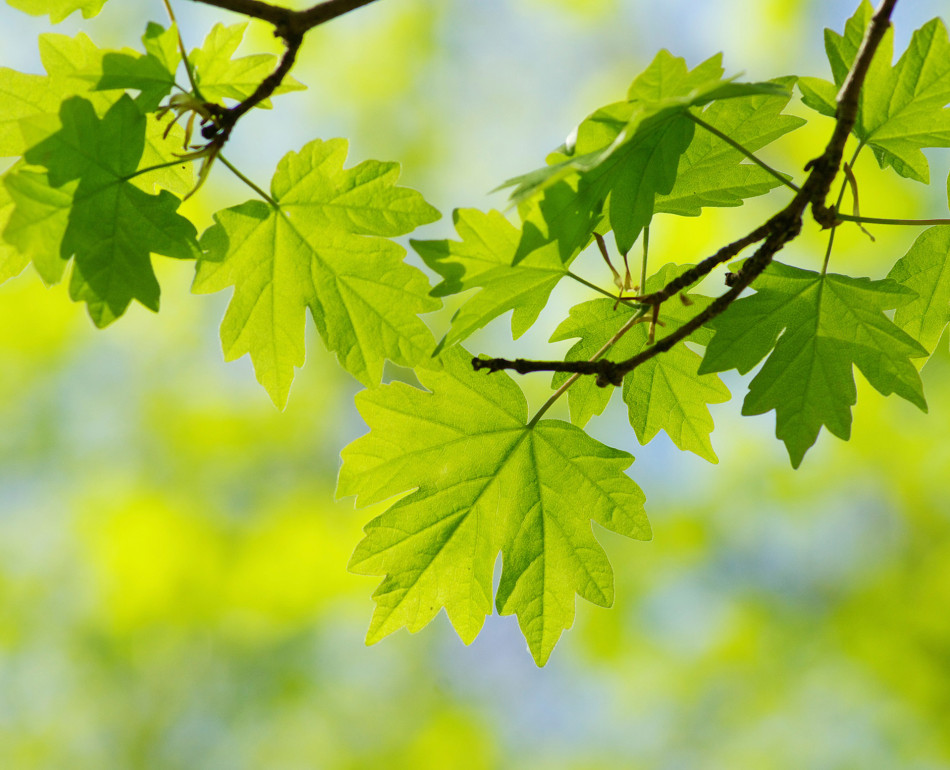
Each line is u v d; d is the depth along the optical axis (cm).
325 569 707
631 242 197
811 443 196
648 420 234
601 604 229
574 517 229
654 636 715
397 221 213
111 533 700
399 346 220
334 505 746
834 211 194
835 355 198
